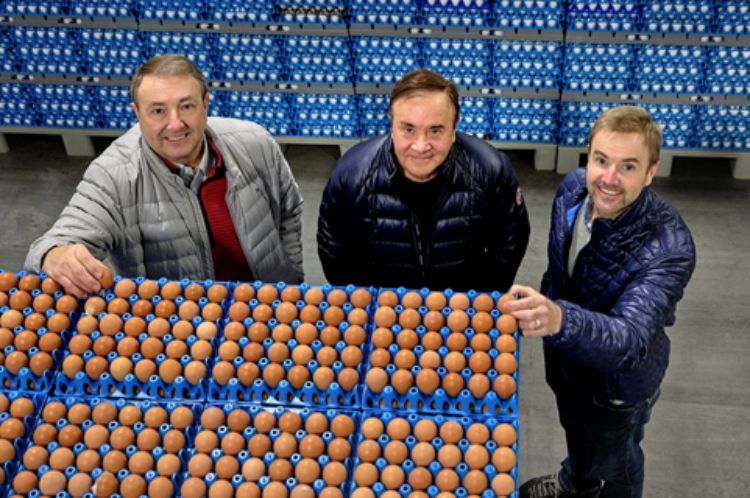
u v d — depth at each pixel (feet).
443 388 8.73
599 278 10.14
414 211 11.25
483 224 11.59
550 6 17.88
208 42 18.95
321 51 18.81
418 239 11.51
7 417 8.62
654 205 9.72
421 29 18.29
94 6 18.86
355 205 11.36
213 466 8.34
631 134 9.04
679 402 15.70
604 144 9.18
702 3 17.46
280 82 19.31
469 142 11.27
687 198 19.84
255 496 8.06
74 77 20.02
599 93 18.78
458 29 18.22
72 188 20.95
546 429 15.35
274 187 12.12
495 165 11.23
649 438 15.14
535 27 18.06
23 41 19.52
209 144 11.23
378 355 8.95
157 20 18.78
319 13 18.28
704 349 16.61
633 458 11.97
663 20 17.71
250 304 9.61
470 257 11.87
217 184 11.35
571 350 9.05
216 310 9.45
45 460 8.32
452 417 8.64
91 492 8.11
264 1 18.29
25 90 20.40
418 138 9.69
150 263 11.73
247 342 9.20
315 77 19.16
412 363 8.93
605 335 8.96
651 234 9.66
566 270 10.86
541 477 13.42
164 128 10.36
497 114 19.48
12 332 9.25
